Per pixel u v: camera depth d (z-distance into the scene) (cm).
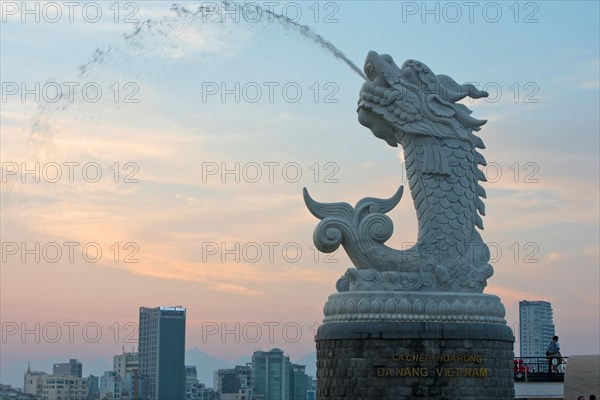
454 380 3409
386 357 3406
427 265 3528
